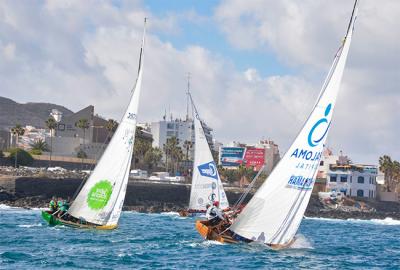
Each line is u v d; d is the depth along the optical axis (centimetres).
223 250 3806
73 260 3334
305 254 3906
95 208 5003
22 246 3862
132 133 5134
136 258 3484
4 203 10775
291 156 3712
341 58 3744
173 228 6212
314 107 3747
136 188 12412
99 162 5003
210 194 8025
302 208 3762
